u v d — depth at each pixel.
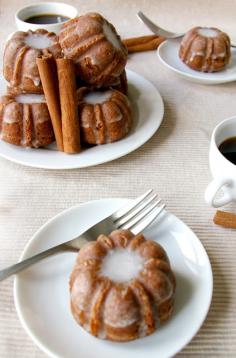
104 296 0.37
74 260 0.43
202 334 0.40
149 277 0.38
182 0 1.00
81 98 0.58
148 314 0.37
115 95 0.58
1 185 0.53
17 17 0.77
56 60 0.53
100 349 0.37
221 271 0.45
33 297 0.40
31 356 0.38
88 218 0.46
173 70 0.72
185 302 0.40
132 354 0.37
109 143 0.58
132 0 0.99
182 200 0.52
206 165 0.57
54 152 0.56
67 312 0.39
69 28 0.56
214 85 0.73
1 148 0.56
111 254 0.40
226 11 0.96
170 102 0.68
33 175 0.54
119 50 0.57
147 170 0.56
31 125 0.55
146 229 0.45
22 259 0.42
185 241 0.44
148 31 0.87
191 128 0.63
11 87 0.59
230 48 0.74
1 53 0.77
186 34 0.74
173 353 0.37
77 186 0.53
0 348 0.39
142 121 0.61
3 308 0.41
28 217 0.49
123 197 0.52
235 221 0.48
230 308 0.42
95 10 0.94
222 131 0.51
